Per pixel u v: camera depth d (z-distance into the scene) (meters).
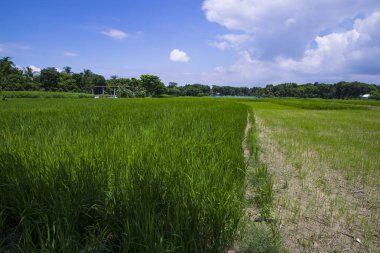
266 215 3.02
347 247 2.54
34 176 2.62
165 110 12.95
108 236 2.26
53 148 3.60
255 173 4.41
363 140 8.80
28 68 89.12
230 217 2.43
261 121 15.48
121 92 81.12
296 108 34.97
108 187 2.67
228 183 2.99
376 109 36.19
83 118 7.98
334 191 4.09
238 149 4.73
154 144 4.13
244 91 177.38
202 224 2.22
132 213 2.17
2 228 2.27
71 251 1.85
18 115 8.85
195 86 158.62
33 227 2.15
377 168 5.39
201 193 2.53
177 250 2.00
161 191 2.51
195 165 3.27
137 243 1.87
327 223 3.00
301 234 2.74
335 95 124.69
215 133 5.70
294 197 3.77
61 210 2.16
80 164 2.88
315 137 9.27
